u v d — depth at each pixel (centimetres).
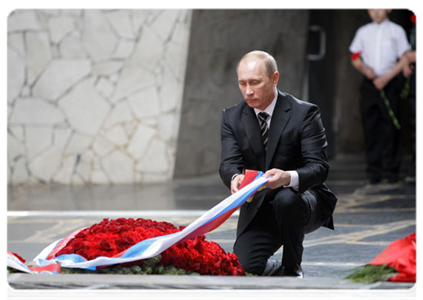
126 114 1357
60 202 1066
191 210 930
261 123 476
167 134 1359
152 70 1352
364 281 335
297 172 442
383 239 683
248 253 474
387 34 1133
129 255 391
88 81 1357
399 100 1154
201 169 1455
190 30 1338
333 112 1938
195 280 340
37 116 1361
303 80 1766
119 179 1356
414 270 329
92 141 1359
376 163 1188
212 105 1459
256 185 421
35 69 1361
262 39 1562
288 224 453
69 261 396
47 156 1362
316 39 1809
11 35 1356
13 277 350
